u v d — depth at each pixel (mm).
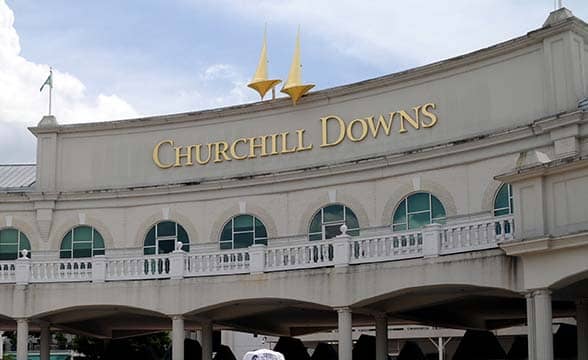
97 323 45469
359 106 39594
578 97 33156
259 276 33250
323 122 40344
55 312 37062
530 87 34656
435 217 36812
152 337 58500
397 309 33375
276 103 41469
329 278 31562
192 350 41125
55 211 44875
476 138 35438
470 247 27859
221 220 42031
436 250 28734
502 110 35438
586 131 32125
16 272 37125
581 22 33562
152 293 35250
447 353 65875
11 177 49281
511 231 26906
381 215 38125
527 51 34906
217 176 42688
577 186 24438
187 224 42719
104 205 44250
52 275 36875
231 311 36781
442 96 37281
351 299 30922
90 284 36188
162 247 43156
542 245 24797
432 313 36875
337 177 39469
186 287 34688
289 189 40719
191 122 43625
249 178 41406
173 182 43531
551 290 25234
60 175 45438
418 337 64062
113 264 36156
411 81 38219
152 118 44062
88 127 45062
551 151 33188
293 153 41000
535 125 33375
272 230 40812
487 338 40375
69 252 44469
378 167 38344
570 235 24016
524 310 37188
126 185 44438
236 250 34094
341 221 39375
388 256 30250
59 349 73875
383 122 38719
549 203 25188
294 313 39719
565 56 33469
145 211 43656
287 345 44375
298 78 40812
